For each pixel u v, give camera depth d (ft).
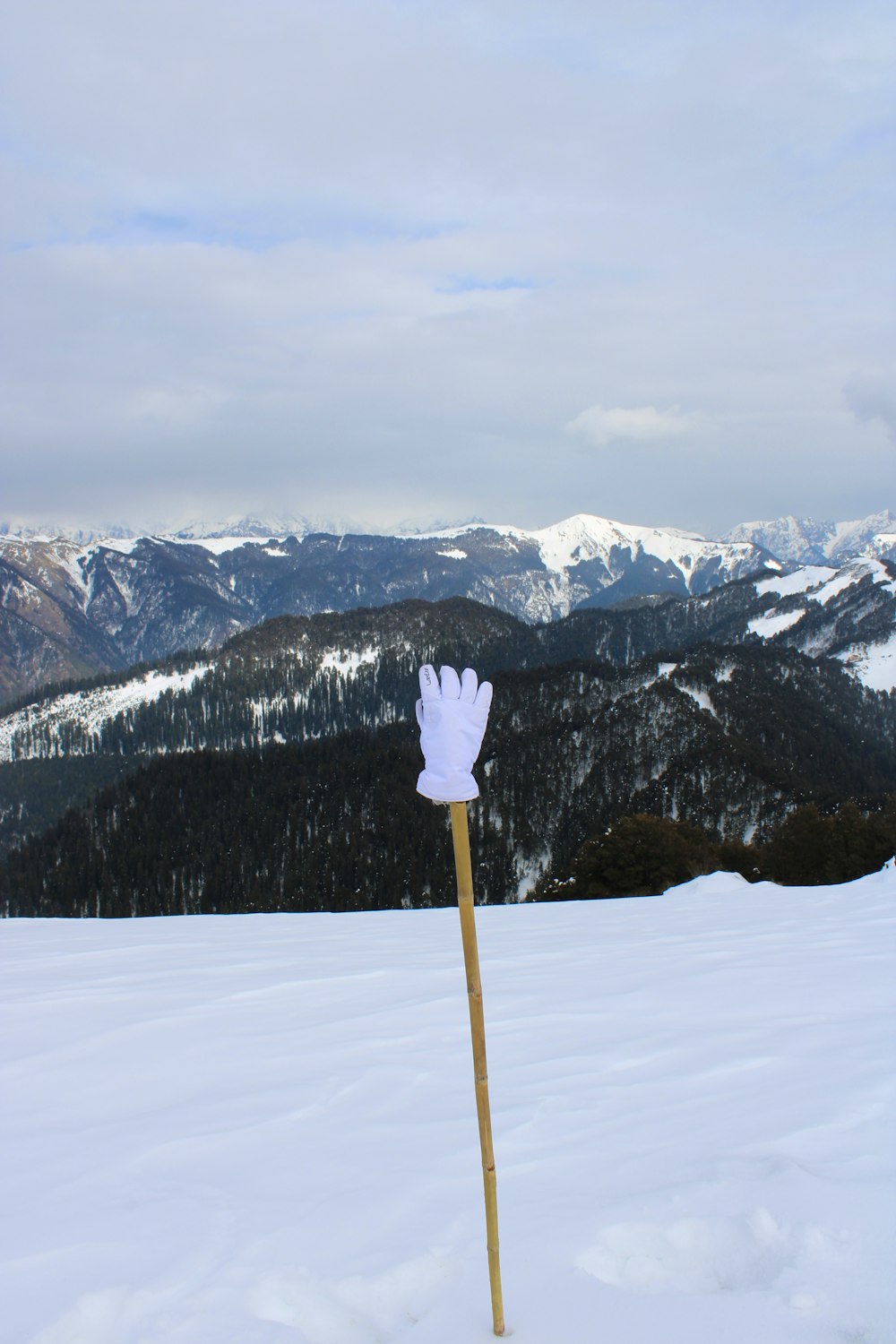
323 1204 10.04
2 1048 17.71
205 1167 11.45
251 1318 7.95
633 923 33.14
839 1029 15.87
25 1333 7.92
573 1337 7.39
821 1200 8.99
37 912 355.36
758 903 36.78
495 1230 7.43
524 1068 14.85
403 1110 13.15
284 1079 14.99
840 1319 7.25
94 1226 9.91
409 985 22.07
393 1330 7.79
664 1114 12.23
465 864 7.28
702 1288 8.04
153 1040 17.83
